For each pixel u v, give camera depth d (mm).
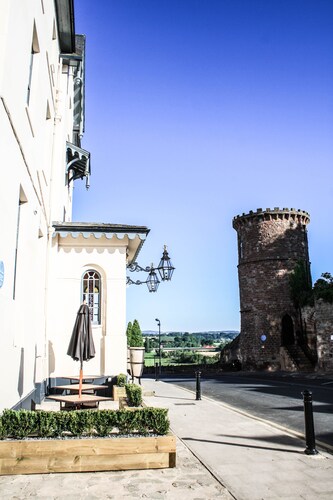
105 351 13523
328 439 8523
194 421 10367
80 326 9992
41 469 5875
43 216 11930
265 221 42875
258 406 13477
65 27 14398
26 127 8242
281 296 41312
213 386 21094
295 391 18109
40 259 12117
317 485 5562
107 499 4957
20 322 8648
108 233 14016
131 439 6152
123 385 12859
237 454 7109
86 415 6391
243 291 43500
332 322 33156
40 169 10672
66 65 16344
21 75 7500
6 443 5867
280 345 40312
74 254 14086
